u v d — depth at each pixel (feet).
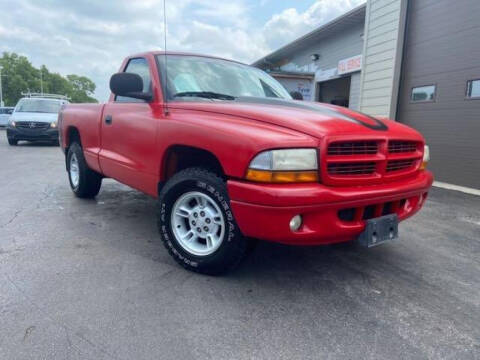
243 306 7.82
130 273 9.18
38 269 9.25
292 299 8.21
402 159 9.25
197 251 9.14
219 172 9.00
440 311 7.94
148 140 10.51
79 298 7.88
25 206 15.31
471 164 21.54
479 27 20.65
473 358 6.41
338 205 7.61
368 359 6.28
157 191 10.51
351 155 8.00
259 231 7.61
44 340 6.44
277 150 7.33
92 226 12.89
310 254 10.96
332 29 41.14
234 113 8.76
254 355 6.28
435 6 23.50
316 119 8.26
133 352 6.23
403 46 26.18
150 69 11.53
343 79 44.91
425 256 11.14
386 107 27.71
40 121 40.93
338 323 7.33
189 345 6.47
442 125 23.36
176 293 8.25
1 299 7.74
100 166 13.97
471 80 21.24
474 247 12.00
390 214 8.82
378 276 9.61
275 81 14.11
